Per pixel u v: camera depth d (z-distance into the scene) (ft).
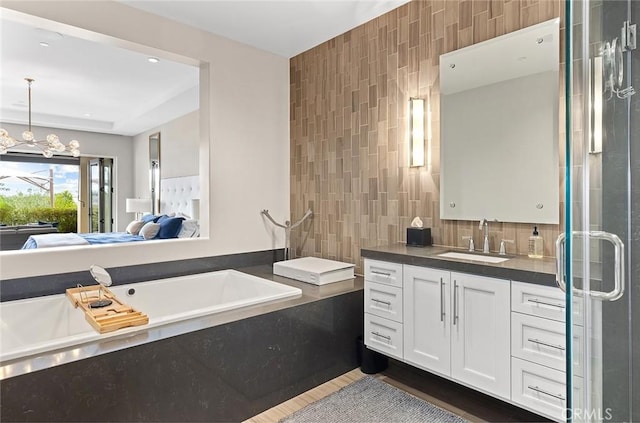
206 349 6.65
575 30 2.96
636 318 3.10
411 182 9.28
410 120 9.04
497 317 6.28
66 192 27.55
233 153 11.33
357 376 8.85
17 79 15.98
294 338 7.99
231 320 7.06
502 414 7.13
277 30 10.65
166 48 9.81
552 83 6.95
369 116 10.21
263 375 7.45
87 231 27.91
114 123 24.12
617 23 3.13
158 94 18.25
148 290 9.46
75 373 5.30
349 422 6.90
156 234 15.44
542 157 7.09
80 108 20.80
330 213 11.43
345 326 9.04
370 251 8.45
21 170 25.89
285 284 9.77
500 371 6.25
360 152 10.48
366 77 10.27
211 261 10.99
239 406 7.07
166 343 6.17
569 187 2.90
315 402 7.66
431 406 7.41
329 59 11.30
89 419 5.41
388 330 8.15
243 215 11.66
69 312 8.22
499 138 7.68
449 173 8.50
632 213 3.12
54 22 8.13
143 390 5.92
